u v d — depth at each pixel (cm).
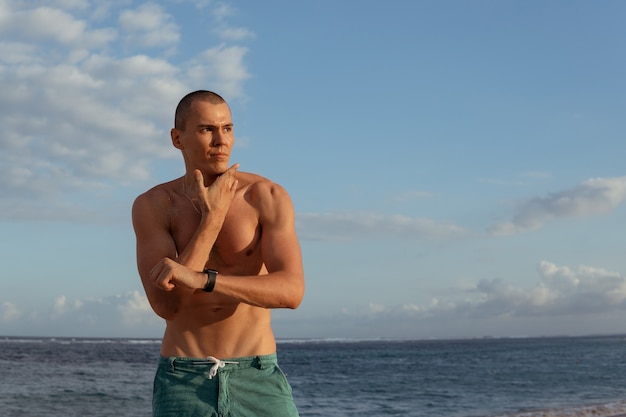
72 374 3616
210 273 271
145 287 296
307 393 2898
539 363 5934
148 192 310
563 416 1342
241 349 298
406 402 2405
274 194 306
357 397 2669
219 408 289
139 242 305
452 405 2216
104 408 2127
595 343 18188
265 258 298
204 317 298
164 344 307
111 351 7588
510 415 1412
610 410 1444
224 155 288
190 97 289
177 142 295
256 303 278
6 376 3406
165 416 293
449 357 8162
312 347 15350
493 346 15112
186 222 302
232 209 302
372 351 11556
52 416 1920
